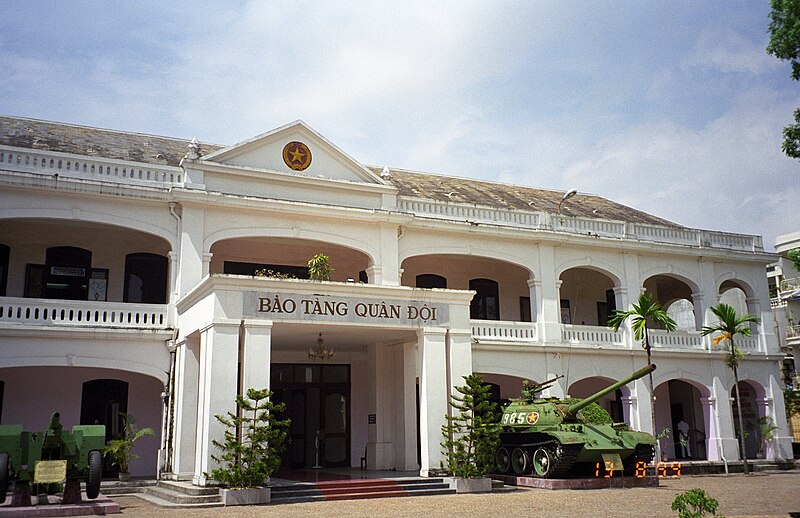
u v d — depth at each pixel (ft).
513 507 48.37
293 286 57.57
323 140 77.05
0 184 63.36
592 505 49.70
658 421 102.73
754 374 98.22
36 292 72.38
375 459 73.82
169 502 51.85
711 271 99.09
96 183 66.44
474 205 85.25
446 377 63.46
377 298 61.11
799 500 54.44
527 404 73.10
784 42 43.24
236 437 52.75
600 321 103.60
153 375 66.59
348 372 82.07
